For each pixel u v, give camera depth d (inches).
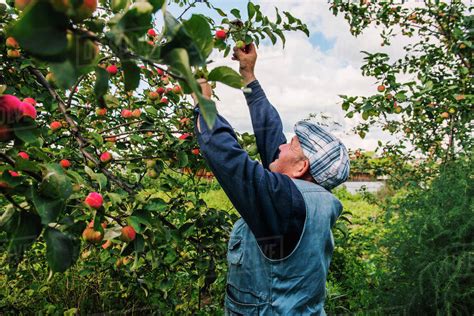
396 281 118.0
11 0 59.2
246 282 51.7
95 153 75.8
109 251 76.4
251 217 47.9
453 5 149.7
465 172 116.1
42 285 99.0
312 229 49.2
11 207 34.5
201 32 24.7
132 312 112.0
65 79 20.7
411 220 118.0
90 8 20.5
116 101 66.7
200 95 21.0
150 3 22.9
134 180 98.4
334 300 127.8
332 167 54.7
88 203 43.7
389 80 113.1
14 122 35.2
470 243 103.1
